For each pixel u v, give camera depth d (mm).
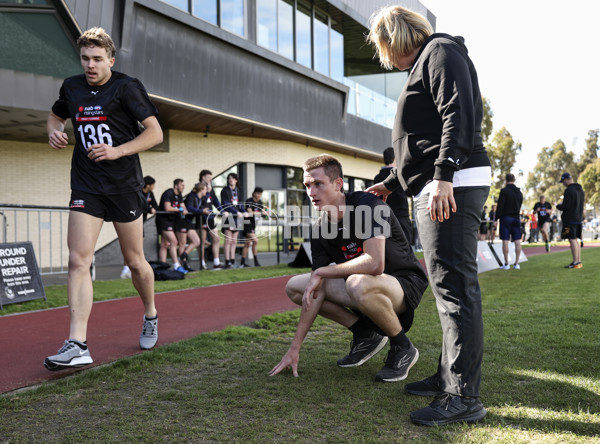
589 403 2162
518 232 9344
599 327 3729
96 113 2807
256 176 14852
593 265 9664
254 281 7500
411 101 2178
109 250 11570
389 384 2518
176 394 2334
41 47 8234
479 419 2004
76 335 2701
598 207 58281
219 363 2906
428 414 1999
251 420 2031
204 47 11016
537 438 1814
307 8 15070
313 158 2635
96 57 2760
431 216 2006
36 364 2953
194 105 10750
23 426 1979
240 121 12180
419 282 2764
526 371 2627
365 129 18234
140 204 3010
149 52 9758
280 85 13523
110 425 1987
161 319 4418
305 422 2008
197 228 9516
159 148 12547
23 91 8016
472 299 2084
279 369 2645
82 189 2812
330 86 15766
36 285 5535
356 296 2504
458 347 2062
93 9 8680
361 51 18891
